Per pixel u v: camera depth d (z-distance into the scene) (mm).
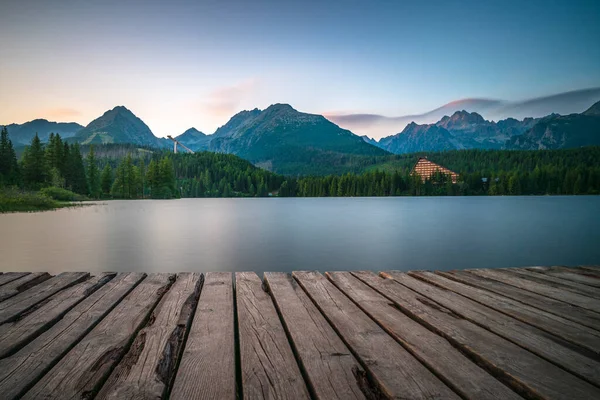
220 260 19094
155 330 4246
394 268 17094
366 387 2961
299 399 2770
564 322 4539
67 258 19703
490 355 3492
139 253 21500
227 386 2953
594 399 2732
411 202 126000
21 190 91562
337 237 30797
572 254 21984
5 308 5105
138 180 145500
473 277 7387
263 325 4520
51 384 2918
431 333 4129
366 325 4414
